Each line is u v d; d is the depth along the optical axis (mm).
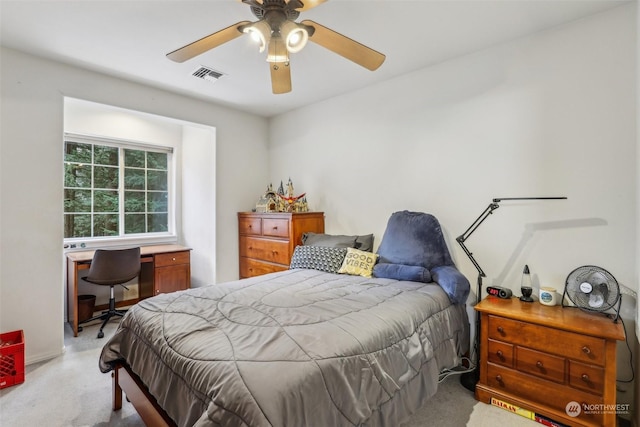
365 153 3174
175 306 1776
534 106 2186
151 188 4402
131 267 3350
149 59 2539
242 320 1541
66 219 3717
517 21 2045
